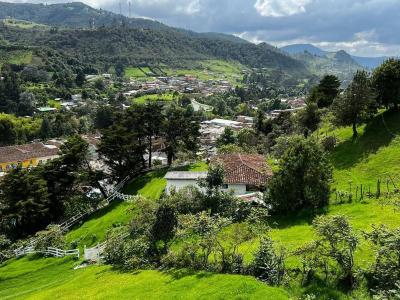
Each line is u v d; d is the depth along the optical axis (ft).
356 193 134.92
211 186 147.23
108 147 229.25
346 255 79.15
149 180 226.38
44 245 175.52
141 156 249.34
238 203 141.69
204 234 101.04
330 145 191.62
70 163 222.89
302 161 137.08
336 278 79.97
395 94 189.88
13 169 210.18
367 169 160.15
